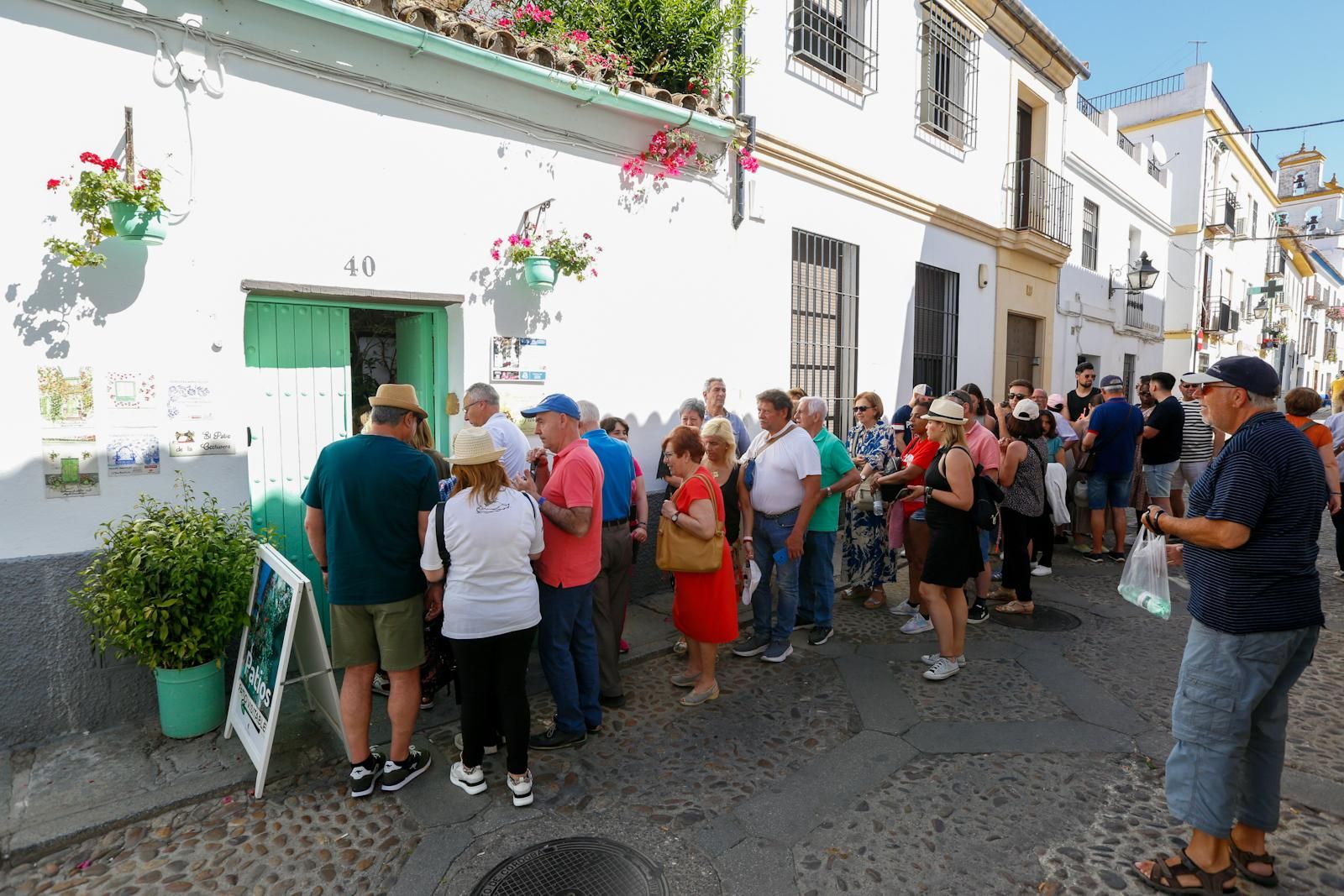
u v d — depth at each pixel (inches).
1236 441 100.6
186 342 147.9
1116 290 573.9
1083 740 148.5
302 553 175.6
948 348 387.5
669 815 123.4
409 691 128.0
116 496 141.8
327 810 123.6
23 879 106.5
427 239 181.8
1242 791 107.2
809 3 290.2
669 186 239.0
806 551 208.2
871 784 132.9
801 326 299.6
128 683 144.7
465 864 110.7
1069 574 277.3
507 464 162.2
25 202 130.2
